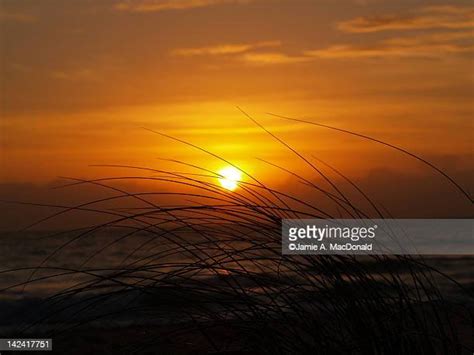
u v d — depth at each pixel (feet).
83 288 9.48
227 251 9.97
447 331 11.18
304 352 9.50
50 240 93.35
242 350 9.96
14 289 46.60
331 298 9.39
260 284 9.70
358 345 9.17
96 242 86.94
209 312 9.93
